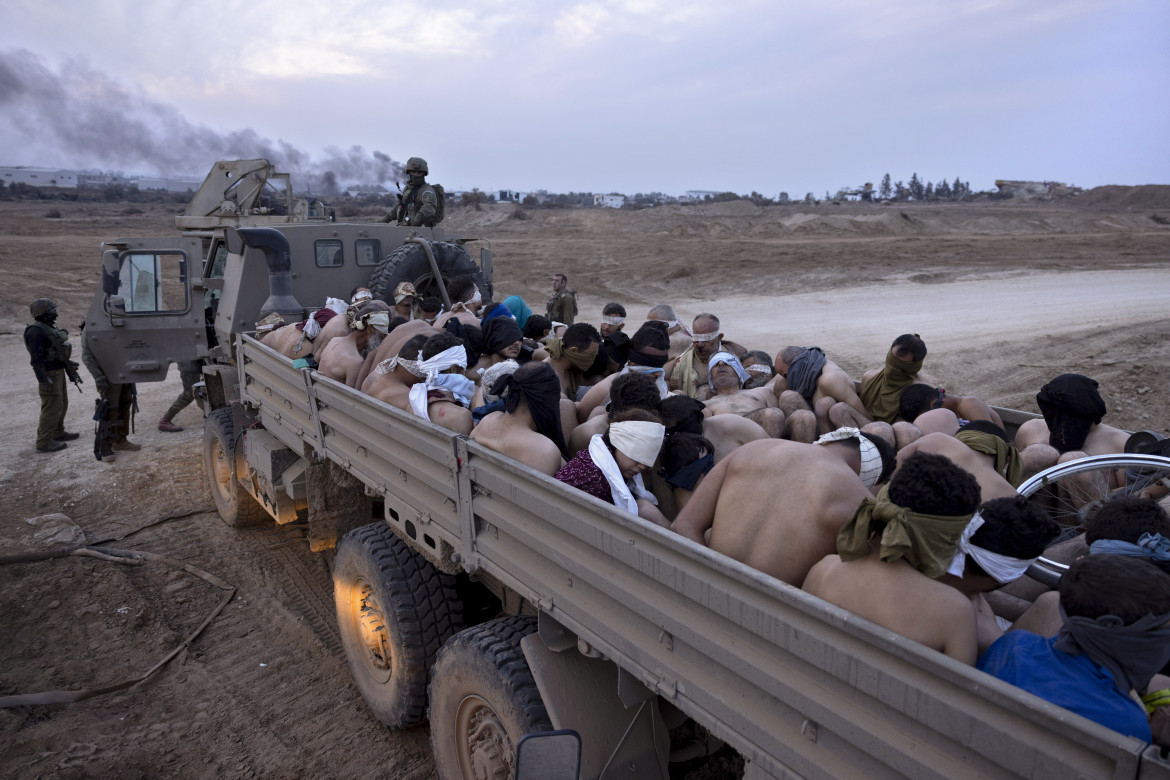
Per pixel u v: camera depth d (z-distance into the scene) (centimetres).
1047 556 314
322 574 654
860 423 412
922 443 318
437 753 361
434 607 400
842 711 181
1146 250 3281
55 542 707
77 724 456
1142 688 184
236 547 707
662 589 229
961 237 4000
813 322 1947
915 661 164
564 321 1387
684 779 344
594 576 254
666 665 230
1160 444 345
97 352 796
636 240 3875
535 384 322
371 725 457
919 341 430
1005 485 294
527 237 4297
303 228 722
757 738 203
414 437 349
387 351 467
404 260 733
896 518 195
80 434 1080
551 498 269
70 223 4584
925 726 165
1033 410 1145
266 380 573
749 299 2364
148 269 816
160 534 738
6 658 530
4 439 1055
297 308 655
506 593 354
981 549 209
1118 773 135
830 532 238
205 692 491
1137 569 175
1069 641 182
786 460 254
